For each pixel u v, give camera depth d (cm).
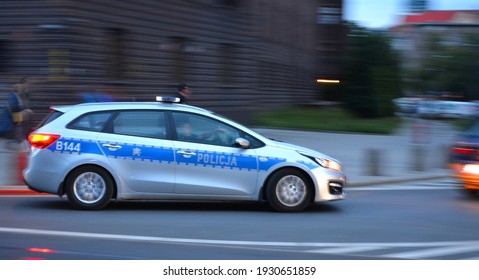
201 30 2750
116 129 1023
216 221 964
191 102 2658
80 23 1941
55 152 1004
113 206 1072
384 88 3859
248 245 809
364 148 2325
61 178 1004
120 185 1009
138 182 1009
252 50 3409
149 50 2347
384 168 1769
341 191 1066
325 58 5484
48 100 1914
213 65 2900
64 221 934
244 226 930
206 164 1018
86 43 1970
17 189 1215
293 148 1055
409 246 827
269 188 1032
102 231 872
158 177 1012
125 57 2203
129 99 2167
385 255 771
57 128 1014
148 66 2344
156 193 1015
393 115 3962
